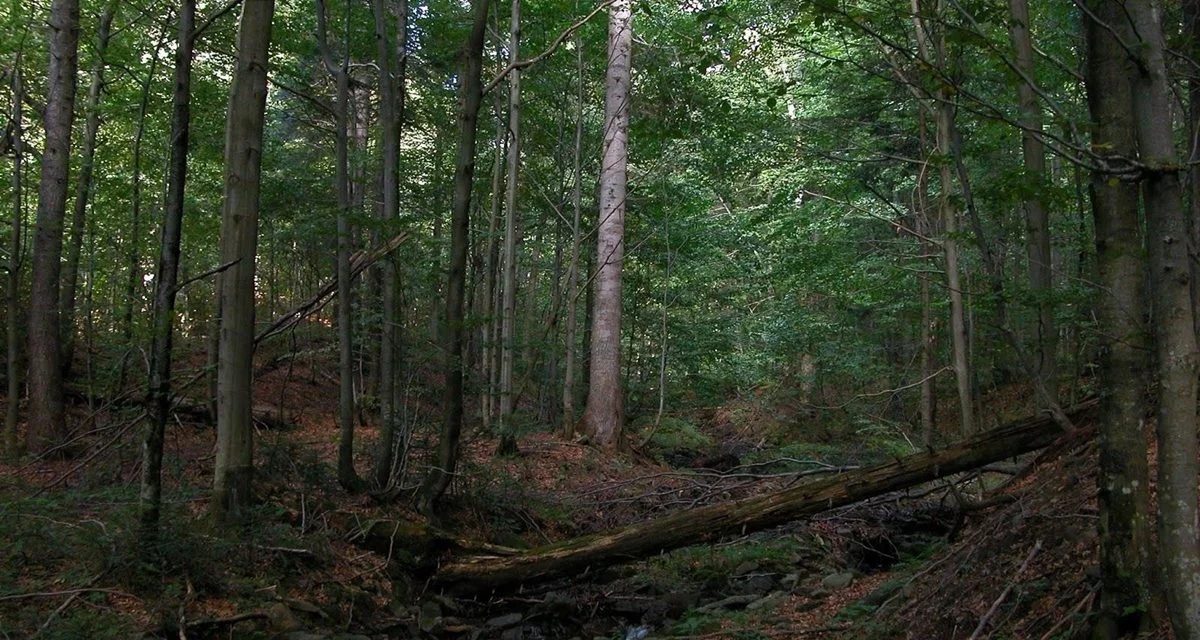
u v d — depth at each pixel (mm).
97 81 12594
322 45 8727
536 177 17906
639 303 20578
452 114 16734
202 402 11977
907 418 15750
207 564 6246
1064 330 9508
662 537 7988
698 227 18203
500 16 15422
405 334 10023
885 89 12336
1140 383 4156
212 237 15008
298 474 8320
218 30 12414
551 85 17266
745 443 18656
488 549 8211
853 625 6449
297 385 16562
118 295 15031
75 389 12352
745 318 20438
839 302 15406
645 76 16578
